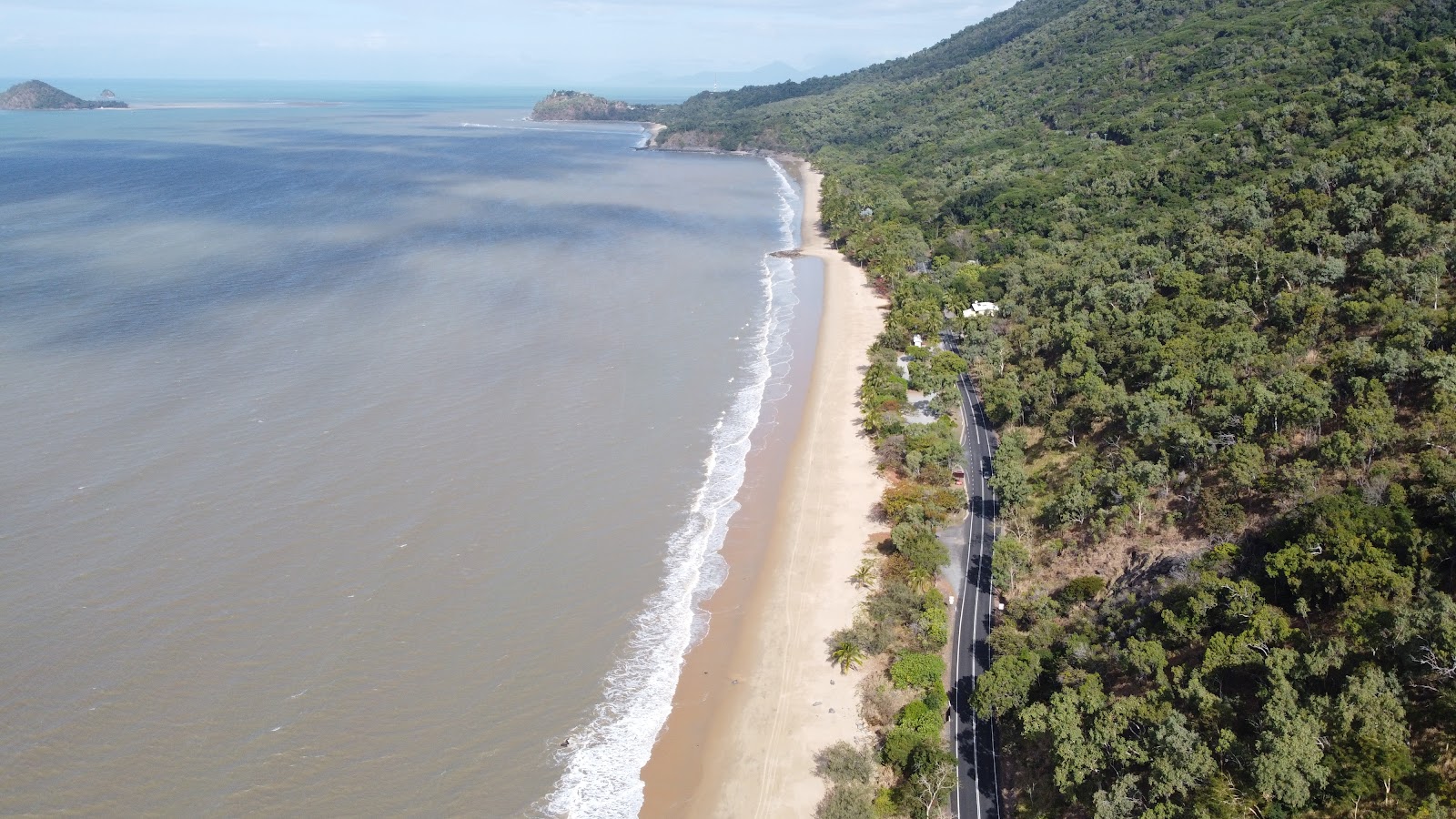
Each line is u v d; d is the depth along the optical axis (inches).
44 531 3233.3
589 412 4512.8
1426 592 2333.9
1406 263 3850.9
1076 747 2272.4
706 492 3878.0
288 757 2449.6
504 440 4153.5
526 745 2556.6
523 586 3176.7
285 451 3880.4
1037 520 3617.1
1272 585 2618.1
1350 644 2285.9
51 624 2819.9
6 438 3823.8
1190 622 2608.3
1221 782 2034.9
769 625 3080.7
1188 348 4040.4
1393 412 3051.2
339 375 4699.8
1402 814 1893.5
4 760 2384.4
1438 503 2586.1
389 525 3432.6
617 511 3683.6
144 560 3127.5
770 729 2650.1
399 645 2856.8
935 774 2407.7
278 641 2827.3
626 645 2955.2
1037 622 2974.9
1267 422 3326.8
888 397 4749.0
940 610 3051.2
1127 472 3430.1
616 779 2471.7
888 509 3668.8
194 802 2311.8
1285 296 4035.4
